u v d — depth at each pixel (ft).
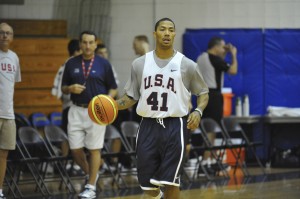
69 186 44.01
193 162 51.03
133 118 50.08
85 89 38.40
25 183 42.68
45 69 55.01
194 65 26.04
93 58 39.17
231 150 51.06
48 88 54.95
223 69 49.57
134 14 58.80
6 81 34.91
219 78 49.85
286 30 58.65
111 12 58.70
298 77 58.44
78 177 48.65
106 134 44.19
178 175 25.66
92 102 26.58
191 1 58.80
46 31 56.70
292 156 55.11
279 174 50.03
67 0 58.03
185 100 26.00
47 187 43.50
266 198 37.22
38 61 54.95
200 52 57.93
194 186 43.11
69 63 39.24
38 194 40.09
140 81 26.17
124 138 45.42
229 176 48.60
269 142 57.41
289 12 58.95
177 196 26.30
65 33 57.11
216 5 58.80
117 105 26.71
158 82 25.66
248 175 49.44
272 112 55.72
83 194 37.52
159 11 58.85
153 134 25.82
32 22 56.49
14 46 54.60
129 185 44.06
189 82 26.21
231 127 50.55
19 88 54.44
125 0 58.75
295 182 44.73
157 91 25.66
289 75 58.39
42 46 55.11
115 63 58.80
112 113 26.40
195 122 25.81
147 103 25.73
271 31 58.44
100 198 37.78
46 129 41.98
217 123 49.78
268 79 58.18
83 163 39.34
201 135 49.78
